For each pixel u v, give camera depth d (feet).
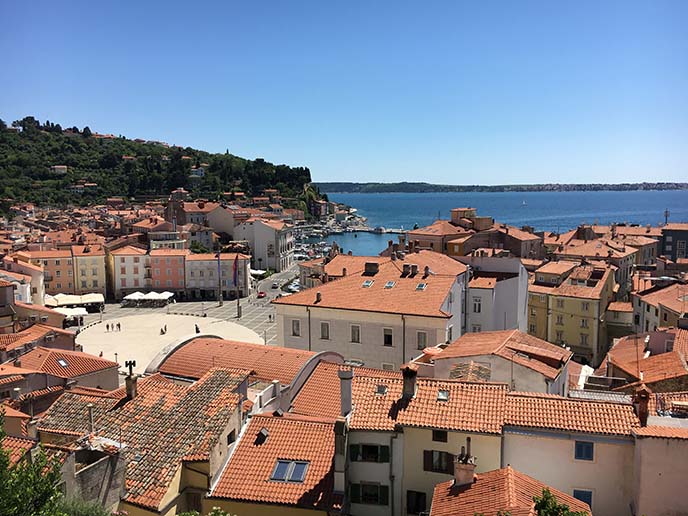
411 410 124.16
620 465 111.24
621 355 225.56
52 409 146.72
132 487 115.96
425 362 175.11
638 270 545.85
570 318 383.65
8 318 332.80
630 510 110.01
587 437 112.37
